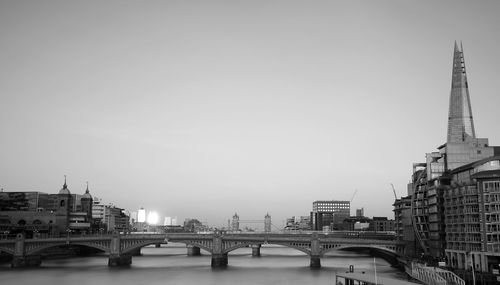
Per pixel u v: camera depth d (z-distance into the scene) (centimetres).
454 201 17275
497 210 15325
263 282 16738
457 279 13638
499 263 14925
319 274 19138
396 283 11331
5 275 19212
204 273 19738
